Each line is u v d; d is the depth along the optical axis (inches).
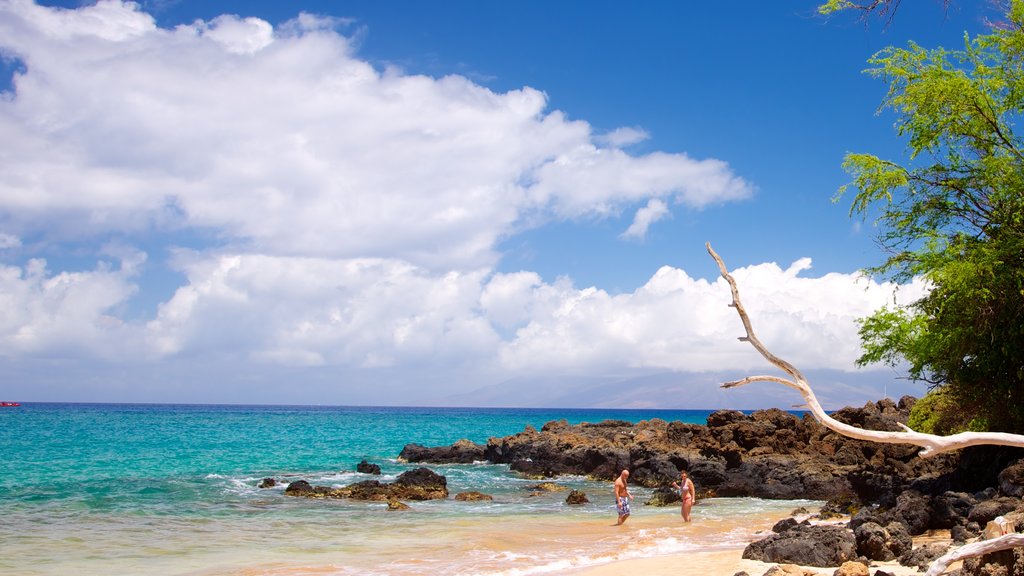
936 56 968.3
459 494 1378.0
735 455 1605.6
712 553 717.3
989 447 984.3
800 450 1656.0
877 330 1043.9
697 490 1487.5
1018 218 919.0
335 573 695.1
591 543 860.6
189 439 3275.1
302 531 975.0
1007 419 977.5
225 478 1691.7
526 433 2471.7
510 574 679.7
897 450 1413.6
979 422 1000.2
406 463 2373.3
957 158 981.2
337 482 1701.5
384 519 1094.4
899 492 1061.8
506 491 1558.8
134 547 849.5
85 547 849.5
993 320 935.7
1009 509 650.2
